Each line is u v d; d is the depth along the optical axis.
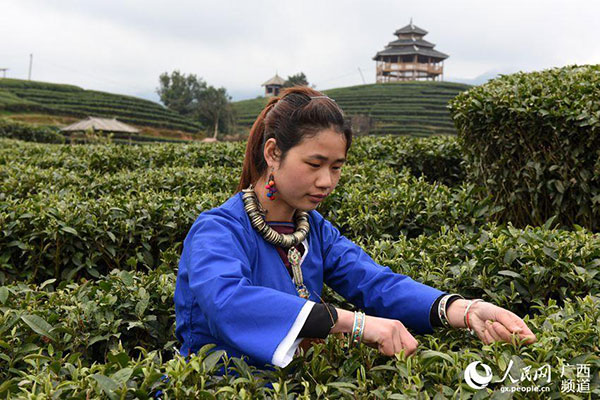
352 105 90.88
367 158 6.86
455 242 2.93
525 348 1.58
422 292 1.85
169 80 103.19
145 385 1.48
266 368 1.72
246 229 1.79
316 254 1.96
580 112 4.23
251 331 1.50
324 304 1.54
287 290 1.81
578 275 2.38
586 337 1.71
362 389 1.51
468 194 3.98
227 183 5.39
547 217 4.67
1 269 3.74
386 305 1.89
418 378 1.43
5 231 3.64
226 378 1.56
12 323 2.11
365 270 1.97
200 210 4.05
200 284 1.59
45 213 3.71
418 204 3.93
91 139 22.16
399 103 88.81
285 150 1.69
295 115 1.66
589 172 4.36
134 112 75.50
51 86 80.75
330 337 1.76
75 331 2.28
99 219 3.85
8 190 5.22
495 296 2.35
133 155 7.73
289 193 1.73
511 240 2.66
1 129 26.42
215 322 1.54
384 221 3.84
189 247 1.75
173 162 7.52
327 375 1.61
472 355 1.52
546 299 2.56
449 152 7.00
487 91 4.95
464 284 2.46
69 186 5.27
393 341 1.55
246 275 1.67
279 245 1.83
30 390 1.63
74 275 3.84
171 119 78.12
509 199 4.82
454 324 1.78
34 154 8.07
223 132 83.56
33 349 2.07
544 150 4.51
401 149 7.25
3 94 71.75
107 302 2.38
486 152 5.01
